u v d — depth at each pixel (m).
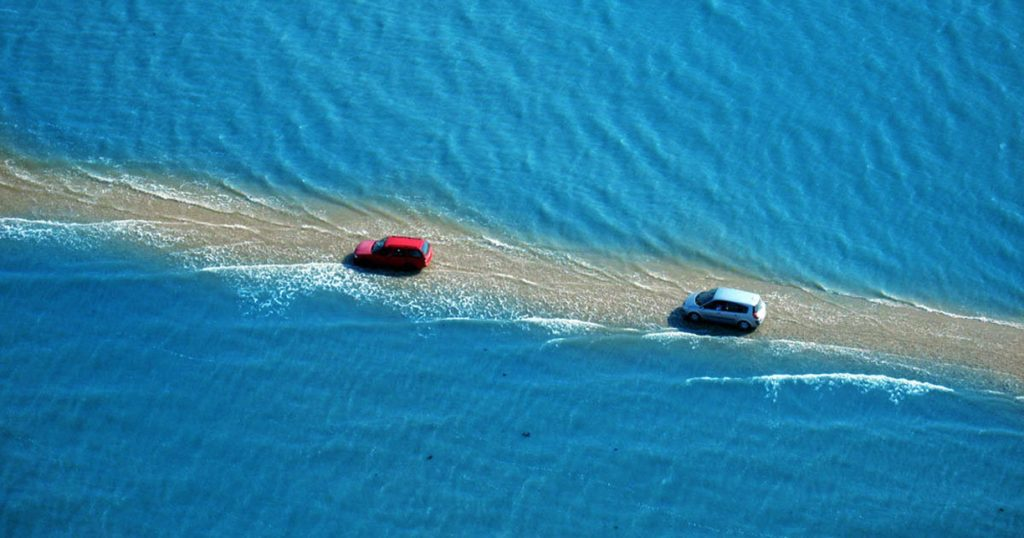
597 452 54.03
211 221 68.25
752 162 74.81
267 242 66.56
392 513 50.78
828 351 60.38
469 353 59.09
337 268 64.50
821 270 67.44
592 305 63.09
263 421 54.75
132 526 49.47
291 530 49.78
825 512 51.66
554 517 50.94
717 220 70.69
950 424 56.09
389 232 68.44
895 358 60.25
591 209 71.25
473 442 54.22
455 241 68.12
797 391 57.62
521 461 53.44
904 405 57.06
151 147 74.62
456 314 61.62
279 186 71.88
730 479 53.03
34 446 52.78
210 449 53.19
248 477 52.00
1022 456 54.47
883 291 66.19
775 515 51.47
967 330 63.28
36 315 60.00
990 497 52.50
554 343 59.94
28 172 71.69
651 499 51.97
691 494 52.25
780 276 66.94
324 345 59.16
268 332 59.75
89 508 50.12
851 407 56.88
